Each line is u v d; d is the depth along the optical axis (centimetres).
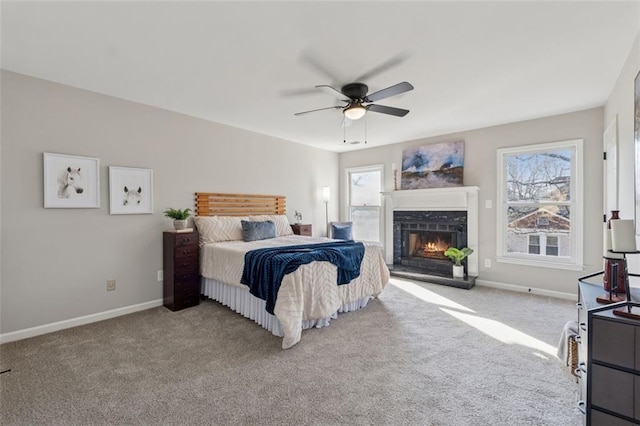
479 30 205
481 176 457
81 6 178
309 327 293
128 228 339
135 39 216
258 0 174
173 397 186
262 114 390
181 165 388
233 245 361
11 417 168
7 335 264
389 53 235
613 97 301
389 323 304
